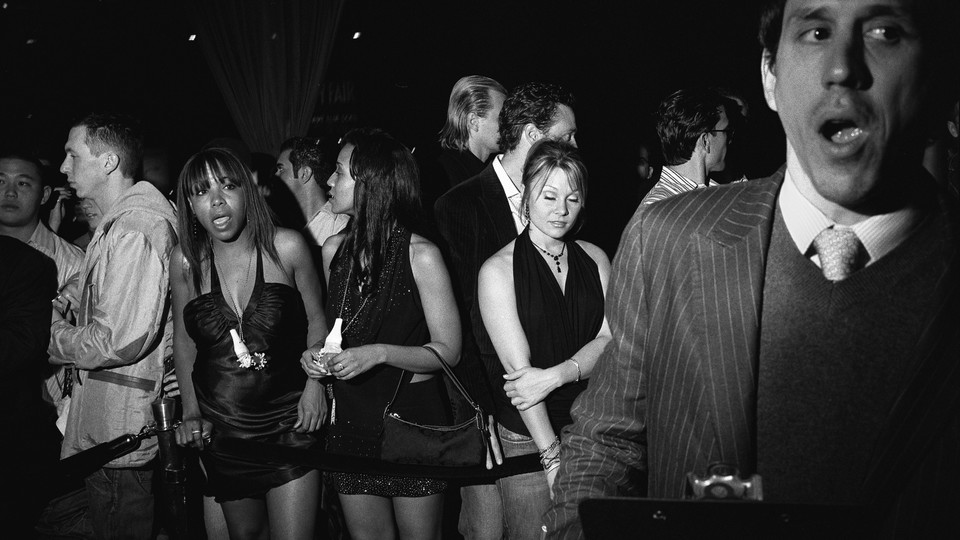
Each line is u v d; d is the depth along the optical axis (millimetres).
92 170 3809
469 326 3332
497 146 4195
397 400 3111
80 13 7859
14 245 3852
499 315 3102
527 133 3428
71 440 3656
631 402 1498
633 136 7102
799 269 1296
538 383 3006
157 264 3537
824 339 1267
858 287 1256
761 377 1302
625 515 1056
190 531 3160
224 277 3281
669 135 3621
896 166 1227
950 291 1201
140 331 3488
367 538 3193
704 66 7027
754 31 6848
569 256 3176
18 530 3408
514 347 3078
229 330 3230
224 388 3219
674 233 1407
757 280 1312
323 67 6488
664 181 3631
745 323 1306
